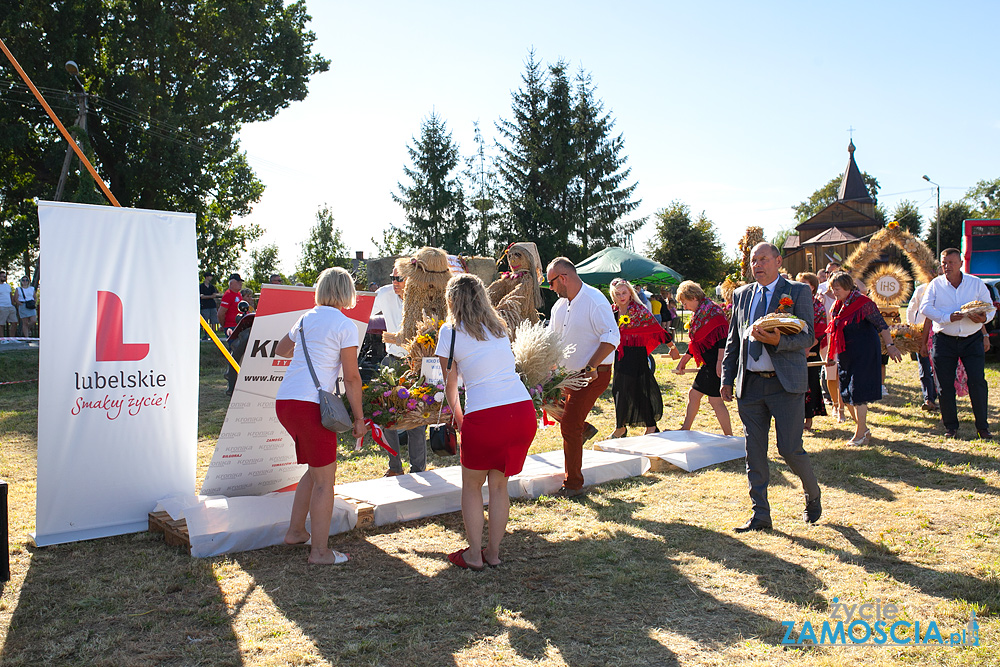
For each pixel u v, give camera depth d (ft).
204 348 54.75
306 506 14.79
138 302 15.96
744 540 15.14
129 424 15.90
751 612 11.70
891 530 15.43
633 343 24.84
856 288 23.82
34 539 14.90
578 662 10.18
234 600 12.27
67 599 12.24
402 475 19.16
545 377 16.44
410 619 11.53
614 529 16.06
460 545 15.12
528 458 21.54
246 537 14.75
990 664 9.88
